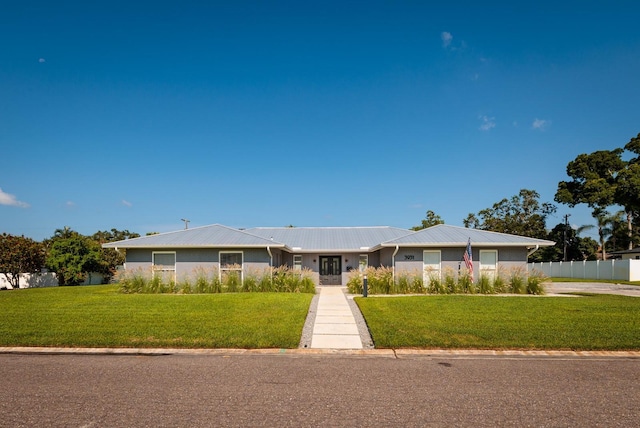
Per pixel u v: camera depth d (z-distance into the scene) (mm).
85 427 4566
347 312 12570
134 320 10602
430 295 16812
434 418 4820
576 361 7465
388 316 11320
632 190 40125
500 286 18812
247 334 9188
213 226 23641
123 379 6391
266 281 18906
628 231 47812
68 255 29625
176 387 5980
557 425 4633
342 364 7305
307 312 12109
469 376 6531
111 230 58156
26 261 29438
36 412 5012
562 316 11188
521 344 8375
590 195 44750
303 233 31156
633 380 6332
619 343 8391
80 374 6672
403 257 21000
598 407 5176
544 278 19266
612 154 45562
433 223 48875
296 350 8281
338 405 5242
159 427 4574
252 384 6121
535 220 50344
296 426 4594
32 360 7602
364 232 31188
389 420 4762
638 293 19953
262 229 32250
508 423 4684
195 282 19016
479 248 20891
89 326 9906
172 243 20672
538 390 5832
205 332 9344
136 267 20703
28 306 12969
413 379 6371
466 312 11875
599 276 35312
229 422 4703
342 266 27484
